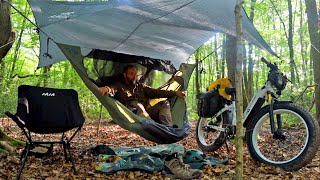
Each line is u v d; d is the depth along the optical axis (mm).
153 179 3375
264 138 4438
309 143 3479
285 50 14984
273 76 3900
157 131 3951
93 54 5062
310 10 6973
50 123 3398
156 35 4945
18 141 5254
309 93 9125
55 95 3471
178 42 5406
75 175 3467
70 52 4043
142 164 3693
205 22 4141
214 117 4547
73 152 4848
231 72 6719
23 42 12375
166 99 4945
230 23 4020
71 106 3512
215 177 3438
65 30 4324
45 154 4438
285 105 3713
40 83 10805
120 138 7164
